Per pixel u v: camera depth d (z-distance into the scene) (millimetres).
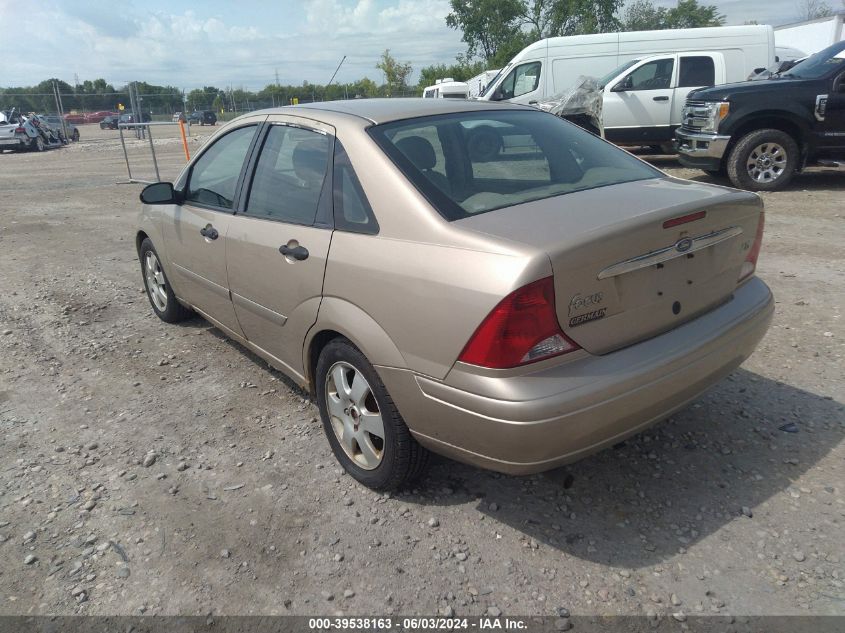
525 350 2236
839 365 3998
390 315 2582
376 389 2750
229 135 4047
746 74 13305
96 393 4172
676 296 2604
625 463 3141
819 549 2535
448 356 2379
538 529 2730
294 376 3484
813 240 6863
